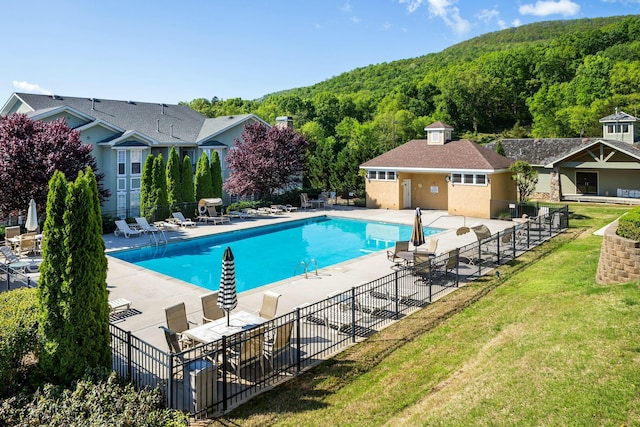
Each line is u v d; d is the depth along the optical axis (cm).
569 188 3750
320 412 738
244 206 3241
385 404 750
